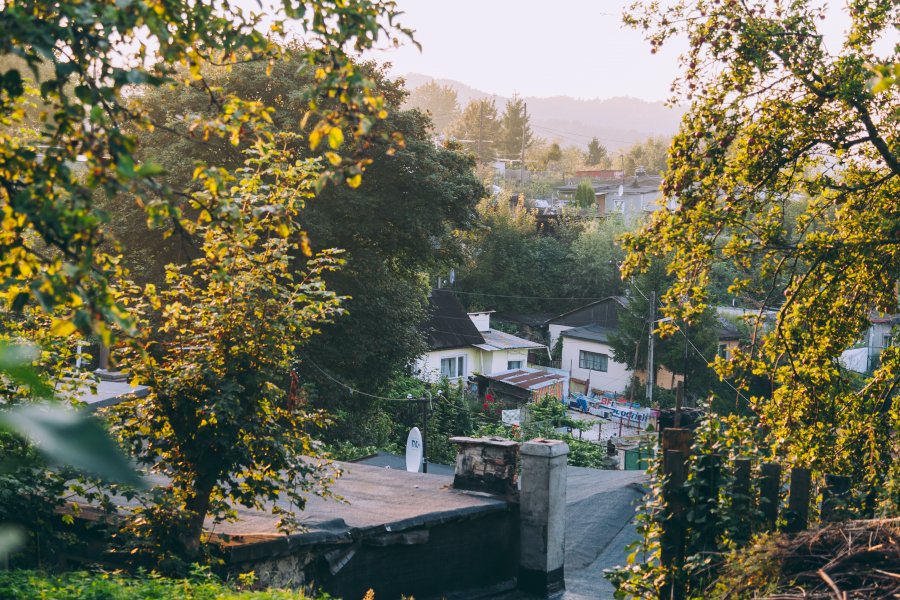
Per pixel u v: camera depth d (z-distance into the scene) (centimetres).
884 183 1111
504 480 1055
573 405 4791
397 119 2547
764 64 1022
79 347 731
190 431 739
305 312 744
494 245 6475
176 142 2209
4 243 408
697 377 4316
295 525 785
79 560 841
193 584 677
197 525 748
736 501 684
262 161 689
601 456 3228
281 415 789
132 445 733
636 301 4628
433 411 3419
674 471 709
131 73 397
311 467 779
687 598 667
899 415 1033
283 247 734
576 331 5553
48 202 362
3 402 541
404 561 927
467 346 4631
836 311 1123
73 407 693
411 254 2806
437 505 995
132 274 2345
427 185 2502
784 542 586
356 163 461
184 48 493
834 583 523
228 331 734
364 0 473
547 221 7044
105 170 363
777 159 1067
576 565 1107
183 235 495
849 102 995
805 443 1043
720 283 5038
